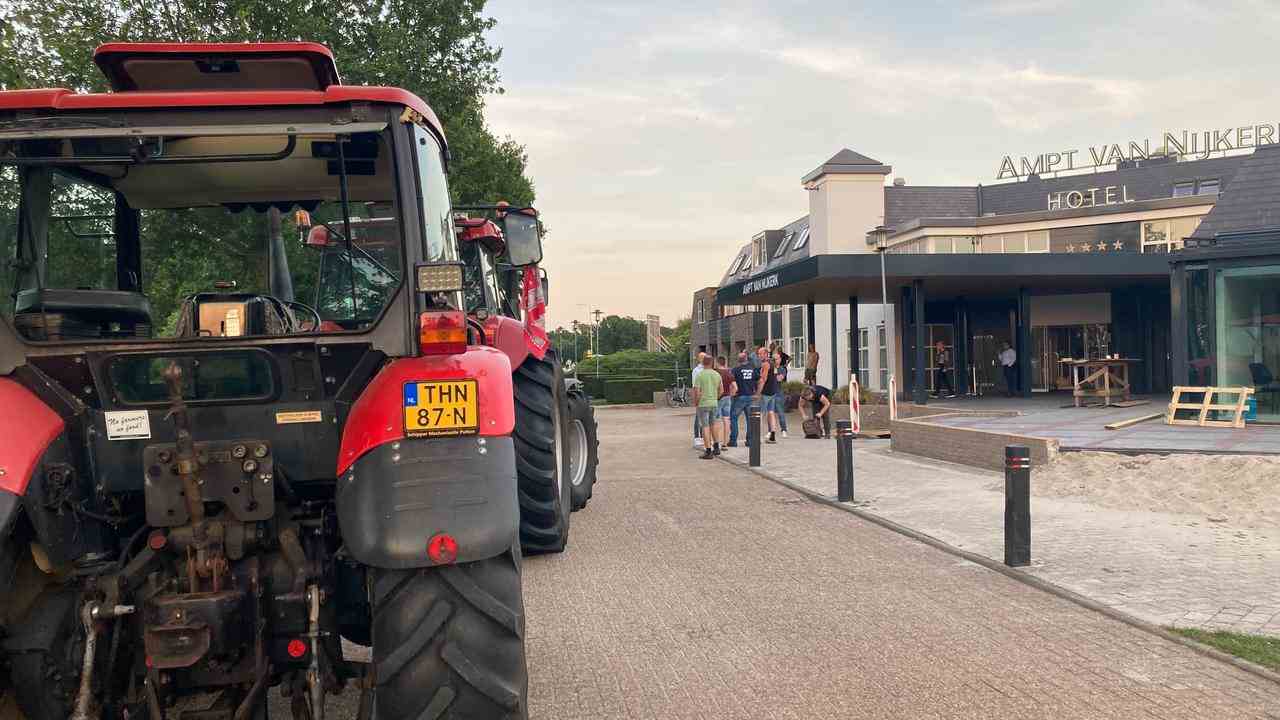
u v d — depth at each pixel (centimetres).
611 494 1086
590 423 964
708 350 5538
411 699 284
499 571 299
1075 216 3014
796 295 2711
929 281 2448
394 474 288
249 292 366
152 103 305
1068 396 2664
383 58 1908
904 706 402
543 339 759
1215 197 2855
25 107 302
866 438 1814
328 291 346
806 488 1091
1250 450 1020
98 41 1302
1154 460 995
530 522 690
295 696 319
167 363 310
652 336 7212
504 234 658
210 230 371
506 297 802
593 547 766
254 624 298
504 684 289
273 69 345
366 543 283
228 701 301
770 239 4653
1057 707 396
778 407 1794
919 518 869
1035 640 493
